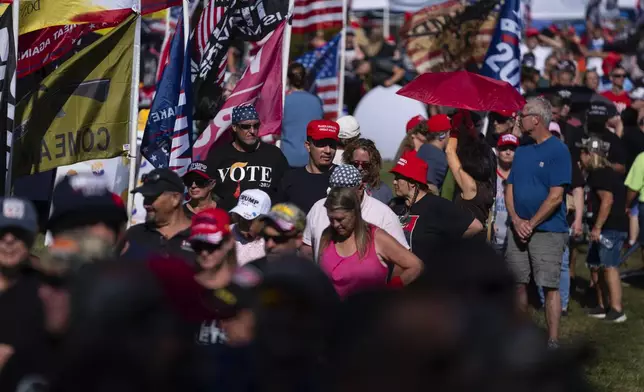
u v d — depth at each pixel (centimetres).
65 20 2814
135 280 880
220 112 3136
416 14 5097
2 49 2703
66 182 1327
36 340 1158
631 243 4369
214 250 1578
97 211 1287
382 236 1947
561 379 589
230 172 2773
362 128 6712
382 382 586
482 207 2892
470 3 4988
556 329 2855
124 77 2845
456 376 580
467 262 607
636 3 7156
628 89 6419
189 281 966
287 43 3222
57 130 2848
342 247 1956
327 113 4409
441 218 2456
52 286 1219
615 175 3456
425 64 5081
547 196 2822
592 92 4544
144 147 2978
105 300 861
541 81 5325
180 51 3011
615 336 3156
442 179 3123
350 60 6856
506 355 584
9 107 2702
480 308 594
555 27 7131
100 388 856
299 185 2644
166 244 1920
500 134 3388
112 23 2909
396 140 6631
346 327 614
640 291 4044
